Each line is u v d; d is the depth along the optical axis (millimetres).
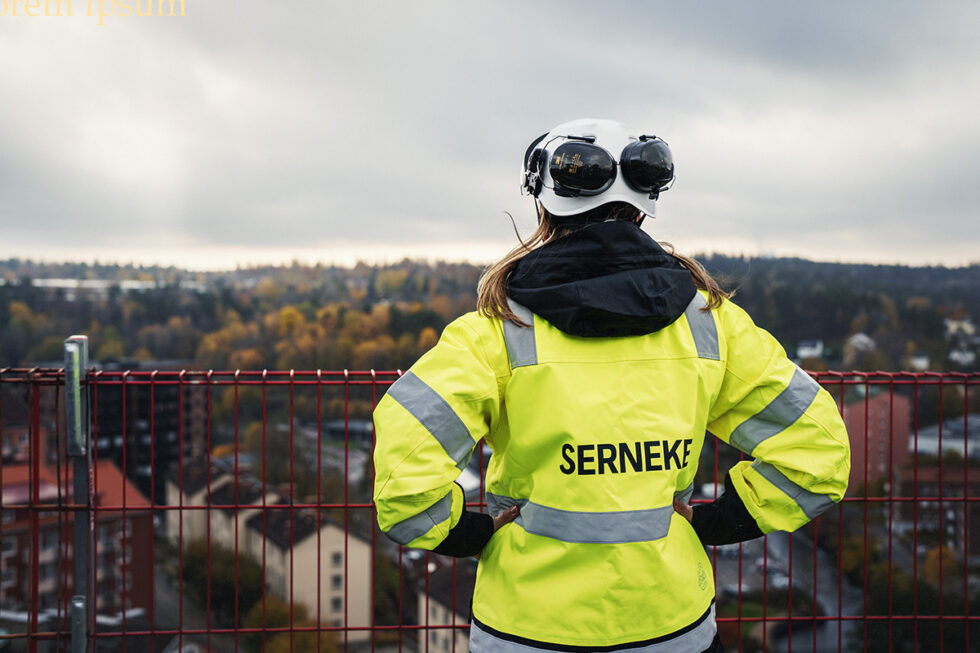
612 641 1768
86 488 3258
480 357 1793
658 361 1807
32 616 3291
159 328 80125
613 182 1879
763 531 1971
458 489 1882
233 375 3189
